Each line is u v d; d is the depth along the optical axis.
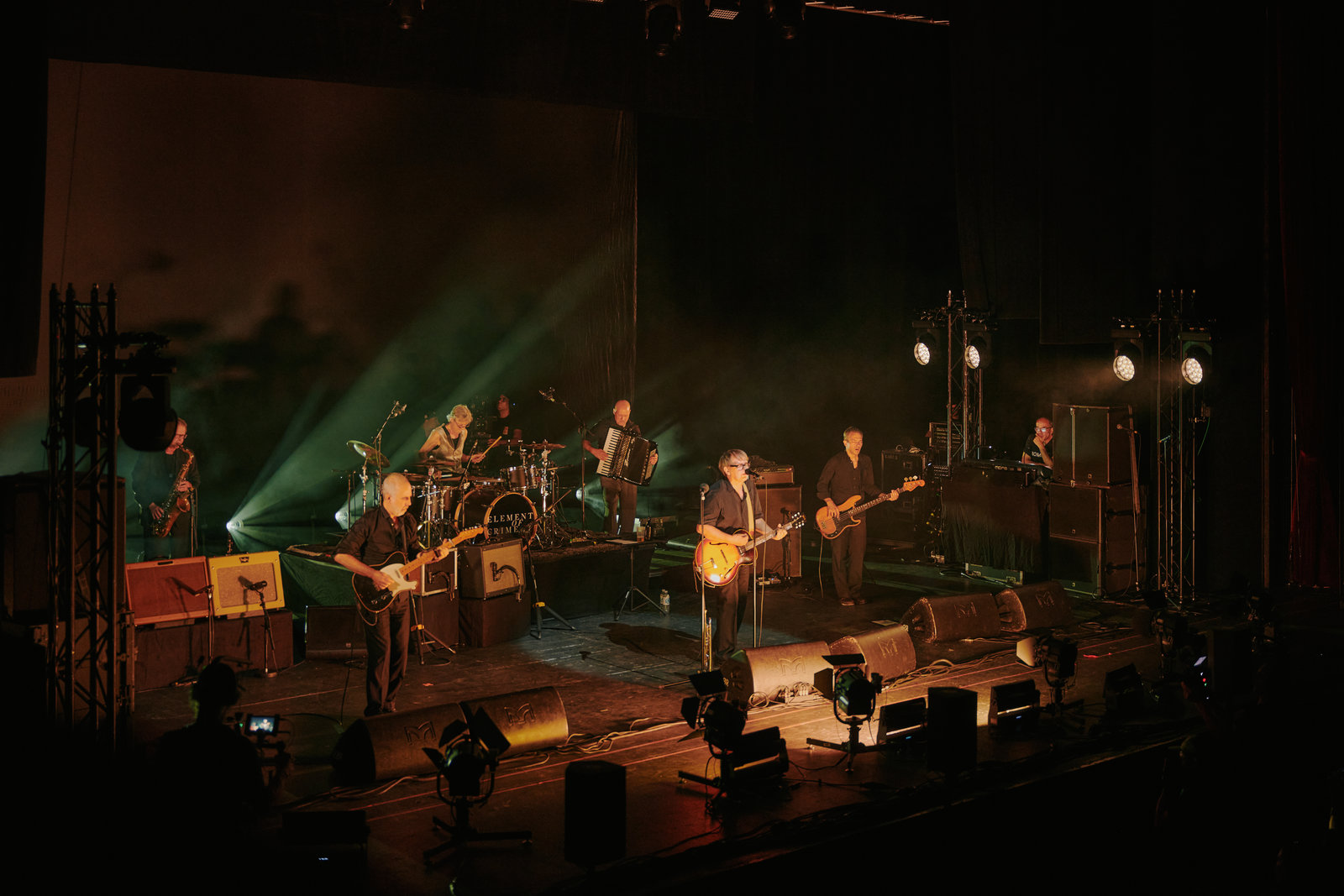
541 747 6.41
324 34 9.48
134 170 12.98
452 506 9.78
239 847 4.67
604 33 10.45
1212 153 10.29
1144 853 6.36
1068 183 10.81
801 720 7.05
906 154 13.85
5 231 7.10
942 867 5.71
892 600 10.51
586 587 9.97
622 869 4.94
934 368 14.00
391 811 5.61
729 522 8.27
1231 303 10.35
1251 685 7.21
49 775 5.62
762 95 14.37
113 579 5.81
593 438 11.75
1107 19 10.52
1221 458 10.56
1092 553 10.38
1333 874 4.27
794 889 5.20
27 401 12.46
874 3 10.65
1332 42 9.97
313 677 8.01
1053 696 7.34
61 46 8.70
